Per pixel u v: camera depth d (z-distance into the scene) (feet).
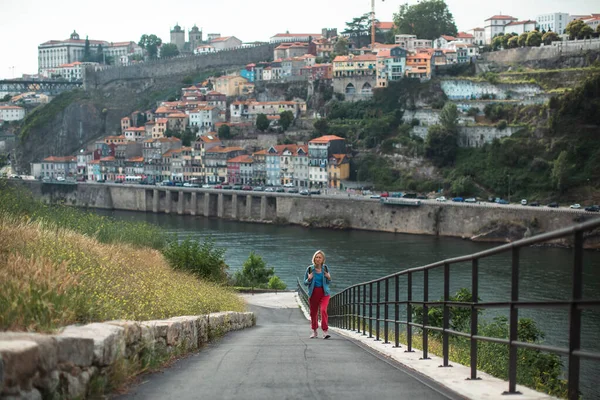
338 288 387.14
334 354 74.18
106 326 51.08
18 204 133.90
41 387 38.88
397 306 88.63
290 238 632.38
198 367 62.69
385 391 50.80
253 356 71.77
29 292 48.65
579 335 37.73
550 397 46.73
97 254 108.37
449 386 52.80
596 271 334.85
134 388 51.37
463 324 138.21
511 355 47.26
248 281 368.68
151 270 128.88
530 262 361.10
